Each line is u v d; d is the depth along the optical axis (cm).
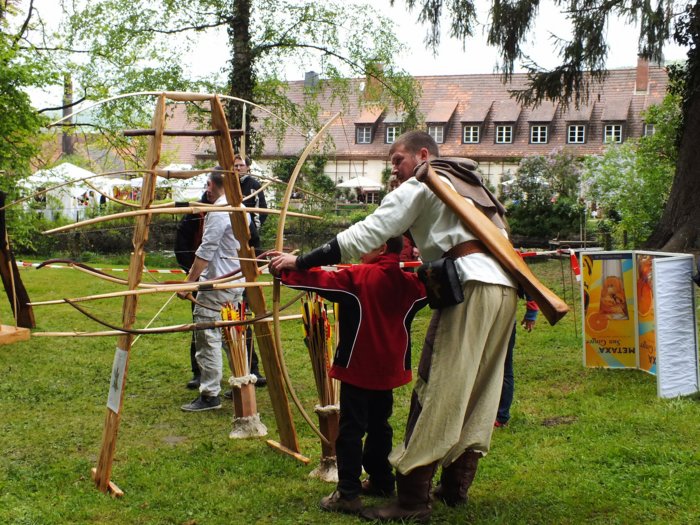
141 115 1366
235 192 395
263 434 485
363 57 1570
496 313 326
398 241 357
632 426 465
